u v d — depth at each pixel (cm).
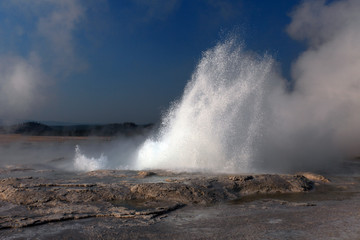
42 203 725
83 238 518
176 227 572
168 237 519
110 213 651
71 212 657
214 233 537
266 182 912
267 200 795
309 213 665
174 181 898
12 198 750
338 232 535
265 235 523
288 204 751
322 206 732
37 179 938
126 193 788
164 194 784
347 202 777
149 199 770
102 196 768
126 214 647
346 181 1061
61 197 756
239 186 885
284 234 527
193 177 966
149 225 584
